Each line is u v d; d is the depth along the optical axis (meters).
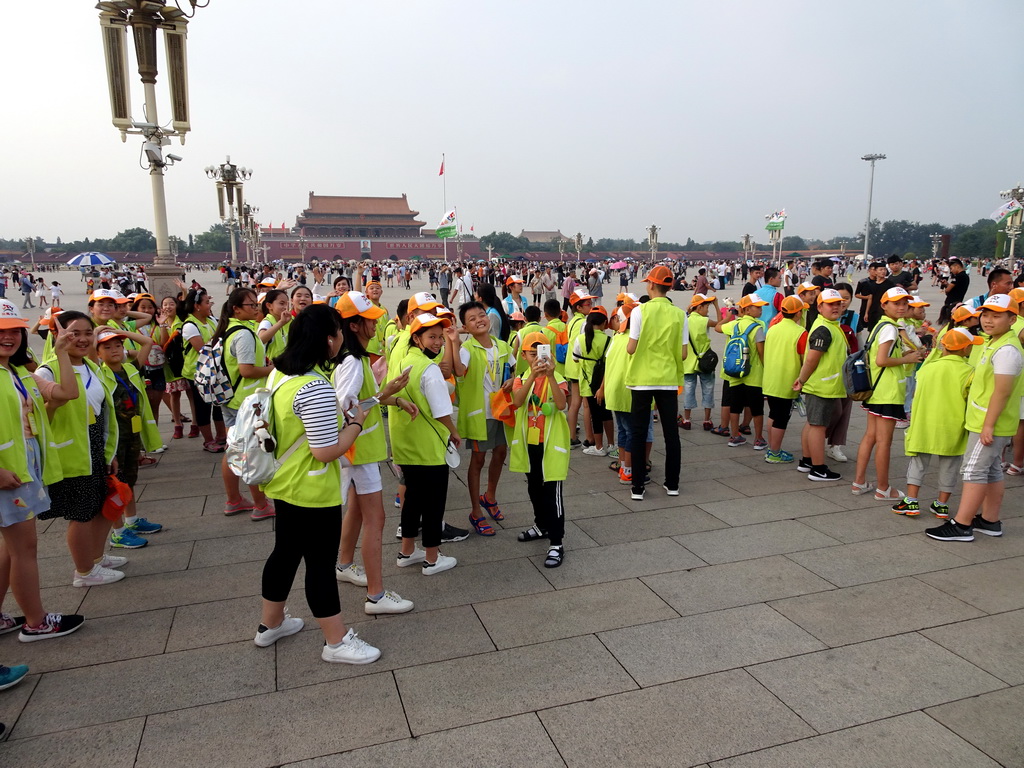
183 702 3.02
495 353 4.96
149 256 96.81
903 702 2.98
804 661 3.30
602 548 4.68
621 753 2.67
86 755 2.68
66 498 3.89
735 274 58.88
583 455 7.18
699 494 5.79
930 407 4.88
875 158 50.88
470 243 106.62
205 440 7.32
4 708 2.98
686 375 8.11
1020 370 4.38
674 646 3.43
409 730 2.81
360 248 101.50
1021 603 3.85
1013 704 2.96
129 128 15.05
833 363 5.84
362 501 3.72
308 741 2.75
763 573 4.26
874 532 4.90
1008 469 6.24
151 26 14.75
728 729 2.81
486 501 5.29
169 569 4.40
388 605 3.79
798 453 7.10
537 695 3.04
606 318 6.95
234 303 5.42
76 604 3.94
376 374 5.24
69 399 3.58
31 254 83.19
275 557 3.31
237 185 31.22
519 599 3.96
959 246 98.88
